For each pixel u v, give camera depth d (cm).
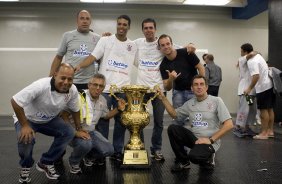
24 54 837
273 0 597
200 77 281
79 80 319
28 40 834
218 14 875
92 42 328
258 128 573
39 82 220
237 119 494
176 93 322
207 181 245
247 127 505
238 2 797
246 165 298
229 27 883
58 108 233
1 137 471
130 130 297
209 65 657
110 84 304
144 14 854
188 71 314
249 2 778
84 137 259
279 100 617
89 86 281
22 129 219
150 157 329
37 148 382
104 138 289
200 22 873
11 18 828
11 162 309
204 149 257
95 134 288
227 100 887
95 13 842
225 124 268
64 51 329
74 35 324
